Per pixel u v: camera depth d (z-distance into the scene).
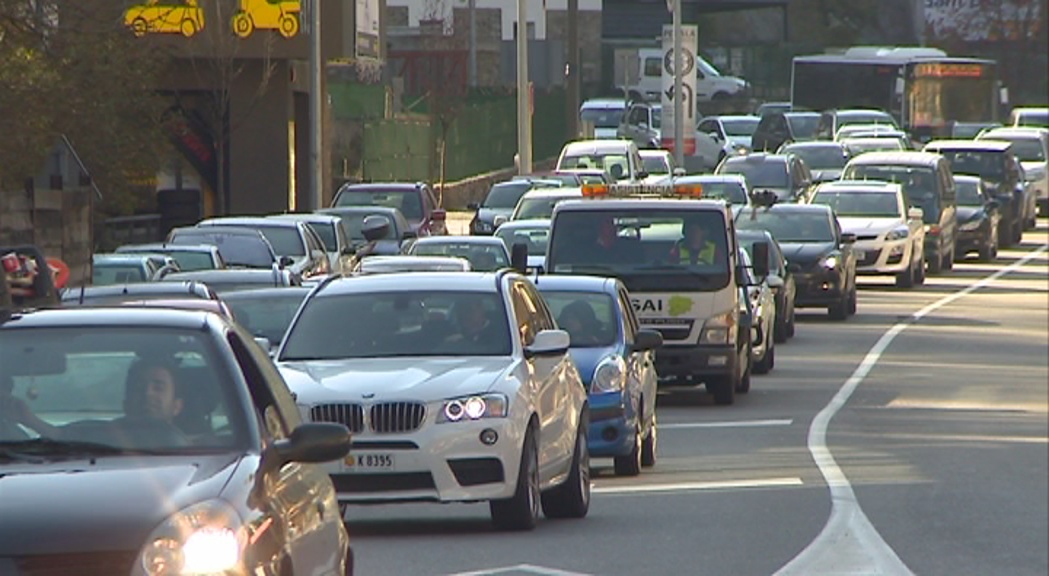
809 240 138.50
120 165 132.75
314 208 149.88
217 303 37.69
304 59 167.62
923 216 176.12
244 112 168.25
